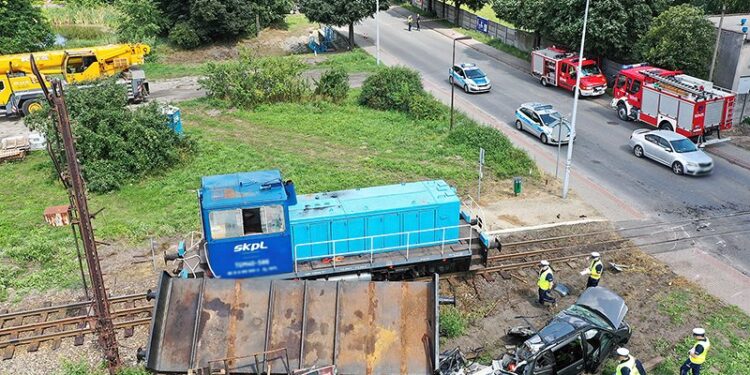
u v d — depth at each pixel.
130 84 38.44
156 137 27.66
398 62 49.22
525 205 24.78
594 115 36.28
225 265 16.62
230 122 35.28
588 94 39.16
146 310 17.66
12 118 36.62
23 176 28.12
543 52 42.41
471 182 26.97
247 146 31.20
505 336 16.77
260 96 37.59
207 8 55.00
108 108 27.55
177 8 58.31
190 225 22.98
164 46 56.59
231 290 13.78
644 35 38.69
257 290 13.84
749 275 19.67
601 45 39.75
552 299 18.05
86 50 38.81
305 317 13.57
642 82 33.44
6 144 30.44
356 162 29.19
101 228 22.56
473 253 18.97
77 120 26.64
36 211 24.42
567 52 42.12
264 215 16.30
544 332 15.15
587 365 15.16
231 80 38.41
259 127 34.44
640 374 13.78
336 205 18.30
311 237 17.81
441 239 18.81
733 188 26.16
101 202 25.27
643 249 21.30
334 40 57.44
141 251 21.31
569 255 20.92
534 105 33.41
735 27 35.84
